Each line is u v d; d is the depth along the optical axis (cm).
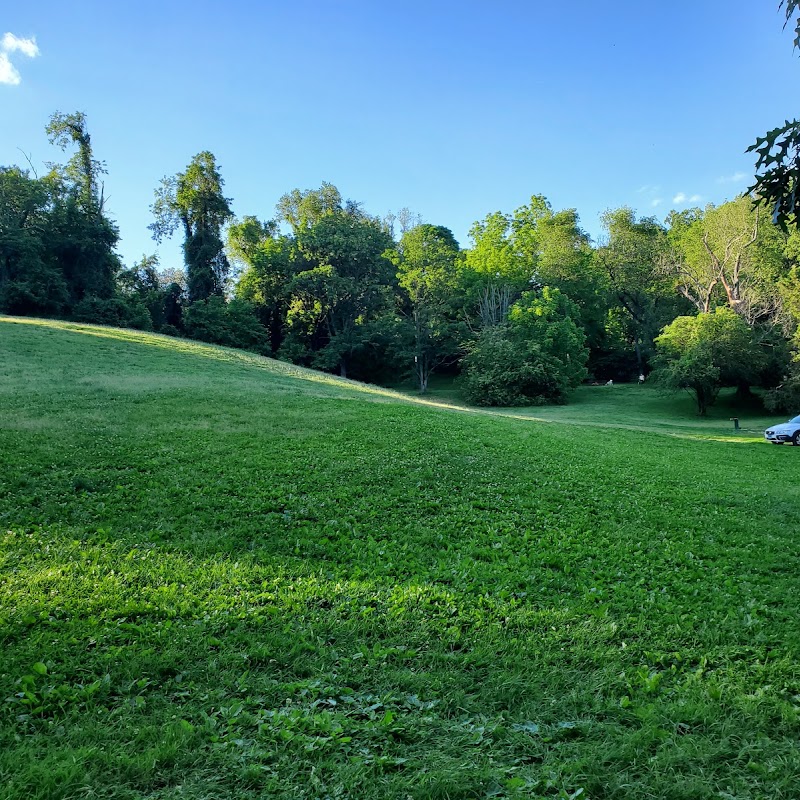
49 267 6031
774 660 617
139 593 707
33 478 1162
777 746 471
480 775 423
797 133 667
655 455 2120
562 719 508
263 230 8031
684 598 777
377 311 7381
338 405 2347
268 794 397
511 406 5778
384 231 8481
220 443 1539
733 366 4941
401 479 1310
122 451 1391
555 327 6028
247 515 1046
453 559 900
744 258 5762
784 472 2019
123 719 473
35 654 557
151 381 2581
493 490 1288
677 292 7106
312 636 629
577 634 659
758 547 1025
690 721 506
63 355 3061
